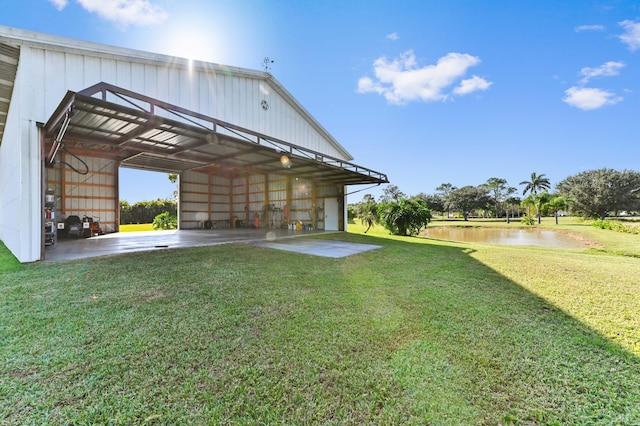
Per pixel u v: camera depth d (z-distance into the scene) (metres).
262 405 1.45
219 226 16.69
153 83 7.71
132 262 4.93
